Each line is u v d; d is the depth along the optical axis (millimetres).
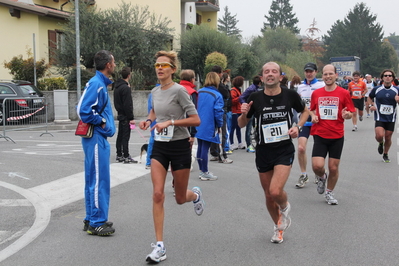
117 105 9867
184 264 4434
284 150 4840
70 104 20375
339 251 4734
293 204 6691
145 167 9422
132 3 32125
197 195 5402
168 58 4852
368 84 25578
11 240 5195
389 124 9992
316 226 5609
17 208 6465
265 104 4863
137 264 4457
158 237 4535
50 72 24688
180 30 32906
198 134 8250
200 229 5547
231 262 4469
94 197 5270
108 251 4816
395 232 5340
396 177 8555
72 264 4461
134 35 24812
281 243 5008
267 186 5004
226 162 10305
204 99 8242
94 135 5215
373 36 89688
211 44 30391
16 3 23859
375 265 4352
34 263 4492
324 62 92250
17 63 21688
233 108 12039
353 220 5848
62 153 11281
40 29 26047
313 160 6691
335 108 6602
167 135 4727
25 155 10906
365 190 7531
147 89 25266
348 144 13188
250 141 11992
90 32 23516
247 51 36156
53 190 7480
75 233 5422
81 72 23438
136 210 6438
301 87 8180
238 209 6438
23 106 14992
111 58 5309
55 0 30375
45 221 5898
